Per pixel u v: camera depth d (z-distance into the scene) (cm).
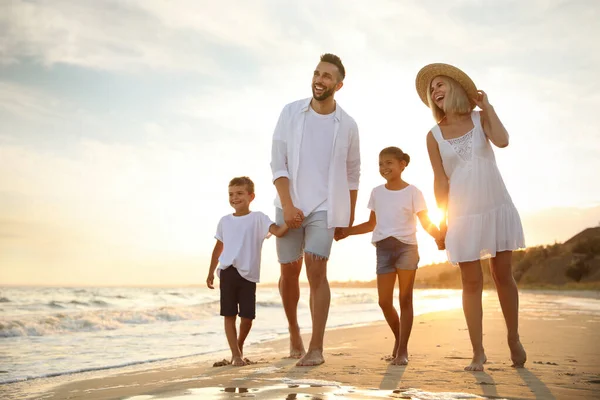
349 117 386
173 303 2214
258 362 395
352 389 224
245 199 424
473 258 320
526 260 8675
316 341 345
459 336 577
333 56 379
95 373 393
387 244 377
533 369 310
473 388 235
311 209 362
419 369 312
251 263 410
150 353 524
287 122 379
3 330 731
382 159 385
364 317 1172
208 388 231
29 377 376
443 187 344
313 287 356
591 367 318
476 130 338
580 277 6831
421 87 368
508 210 330
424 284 12938
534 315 1016
